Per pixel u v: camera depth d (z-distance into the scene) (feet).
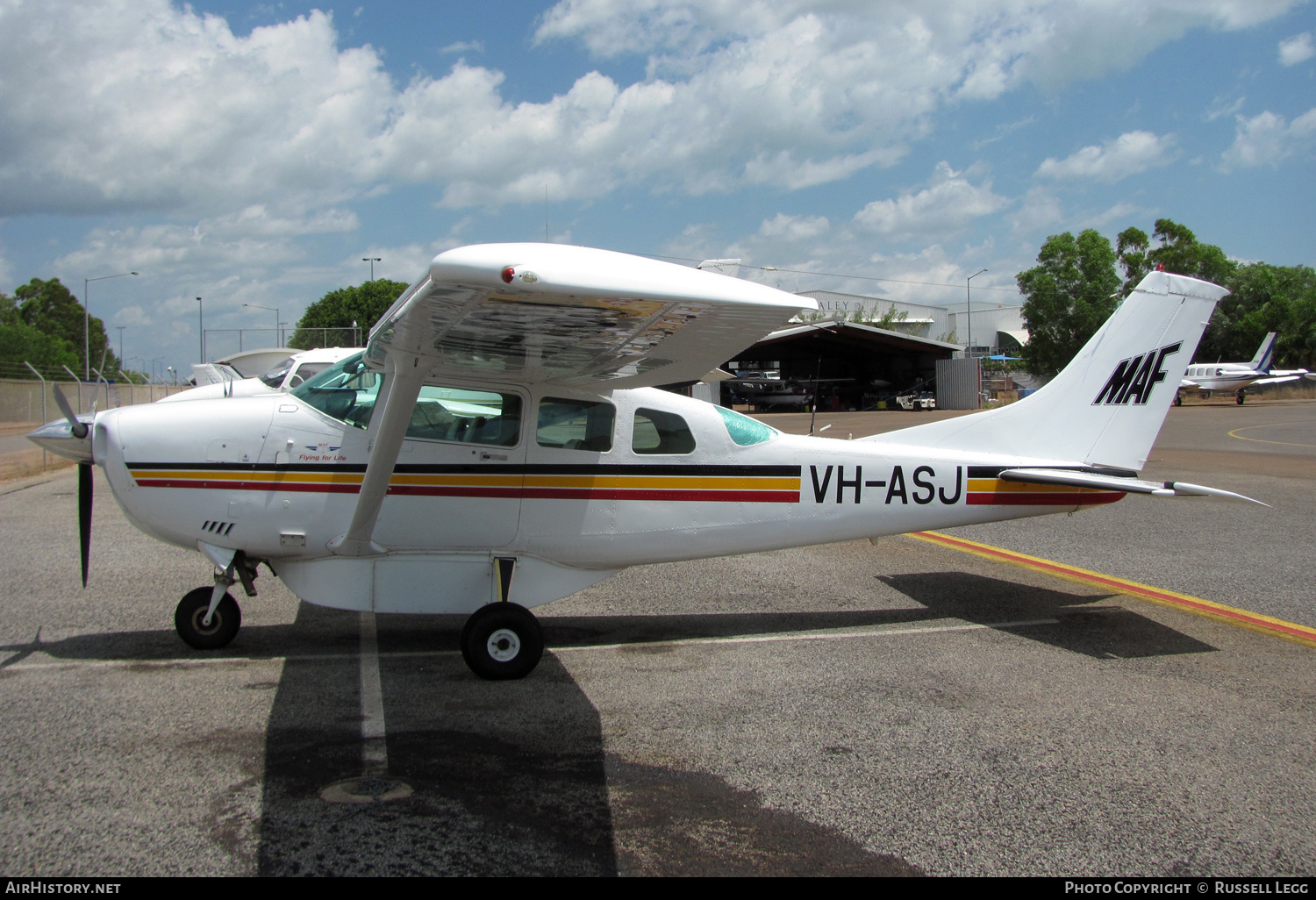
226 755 10.98
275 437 15.21
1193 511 33.99
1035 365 167.63
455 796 10.03
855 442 18.02
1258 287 176.96
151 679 13.94
